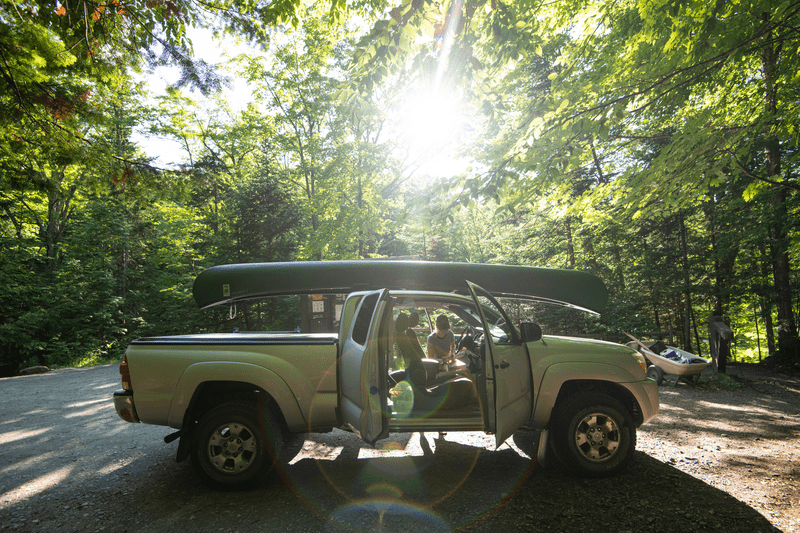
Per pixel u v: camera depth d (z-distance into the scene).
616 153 13.98
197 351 4.03
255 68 15.79
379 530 3.17
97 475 4.32
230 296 5.60
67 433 5.84
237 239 21.02
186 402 3.91
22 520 3.39
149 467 4.54
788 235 11.50
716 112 7.36
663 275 16.03
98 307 19.00
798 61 5.95
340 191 15.62
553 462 4.58
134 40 5.20
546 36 8.95
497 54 4.57
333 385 4.02
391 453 4.90
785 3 4.51
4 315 18.03
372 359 3.59
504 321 4.42
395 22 3.92
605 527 3.18
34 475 4.33
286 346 4.08
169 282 21.70
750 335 27.67
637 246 17.14
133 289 22.64
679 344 22.33
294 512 3.47
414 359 4.25
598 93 5.59
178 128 21.53
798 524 3.20
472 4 3.88
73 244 19.64
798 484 3.91
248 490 3.91
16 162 6.50
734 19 5.22
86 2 4.83
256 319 21.33
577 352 4.39
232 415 3.90
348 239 15.08
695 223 16.73
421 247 27.23
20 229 20.50
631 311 14.43
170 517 3.41
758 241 12.54
